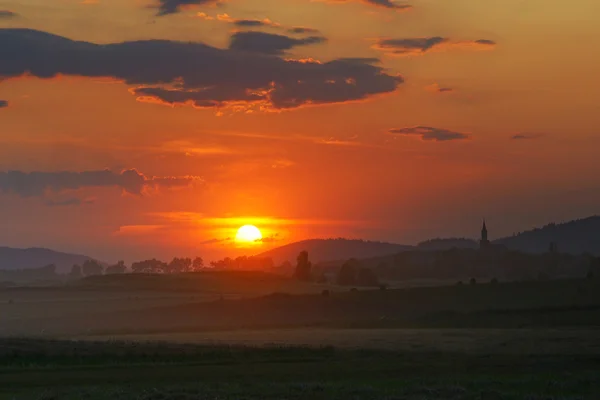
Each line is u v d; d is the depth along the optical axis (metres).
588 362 118.50
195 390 78.81
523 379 90.88
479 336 195.88
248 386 83.31
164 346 143.00
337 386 81.44
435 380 90.12
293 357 126.19
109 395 75.88
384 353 138.75
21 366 108.75
